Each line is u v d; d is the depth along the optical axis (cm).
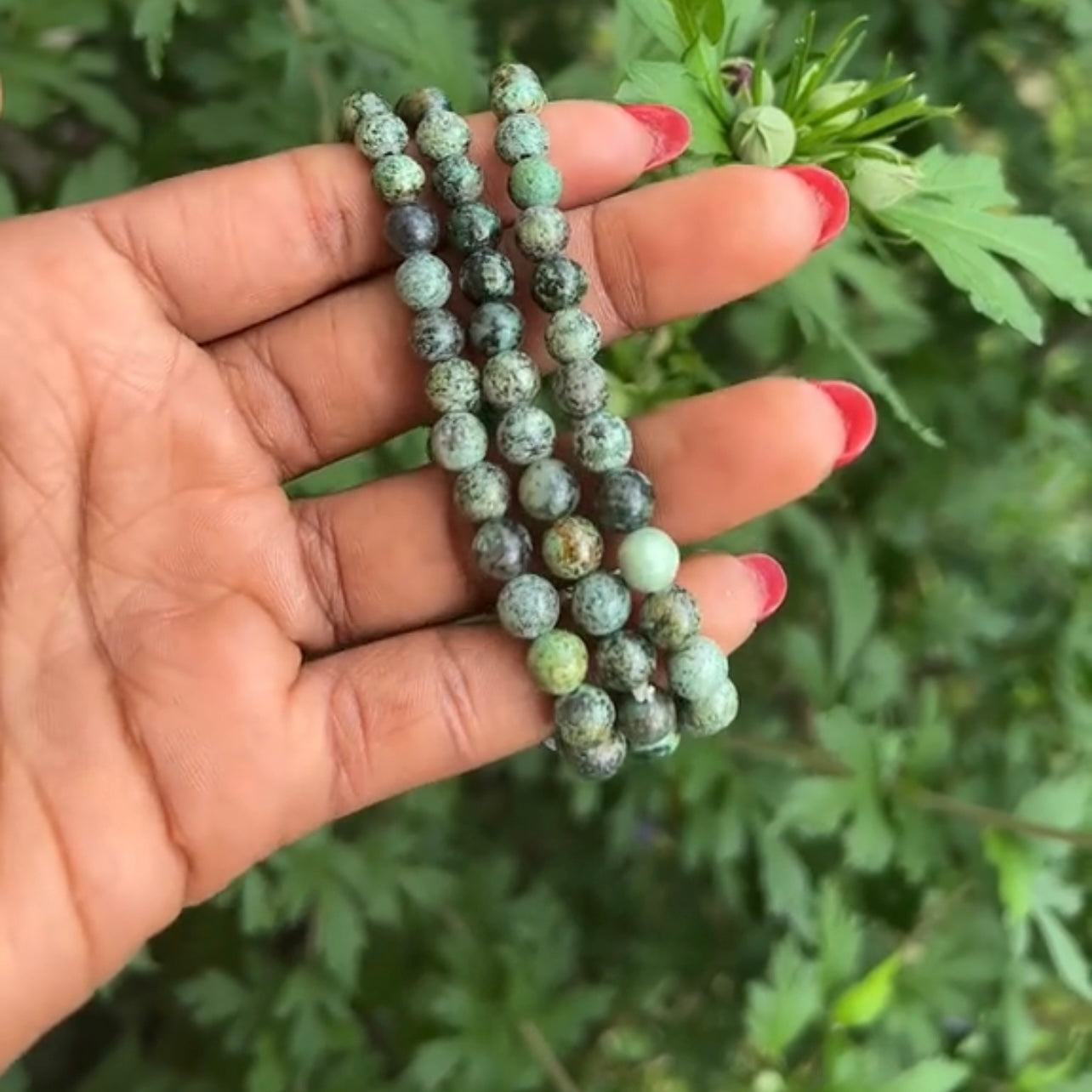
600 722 13
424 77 16
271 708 14
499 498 13
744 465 14
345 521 14
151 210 14
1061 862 19
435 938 21
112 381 14
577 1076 22
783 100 15
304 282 14
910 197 15
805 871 20
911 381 21
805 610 22
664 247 14
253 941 22
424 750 14
